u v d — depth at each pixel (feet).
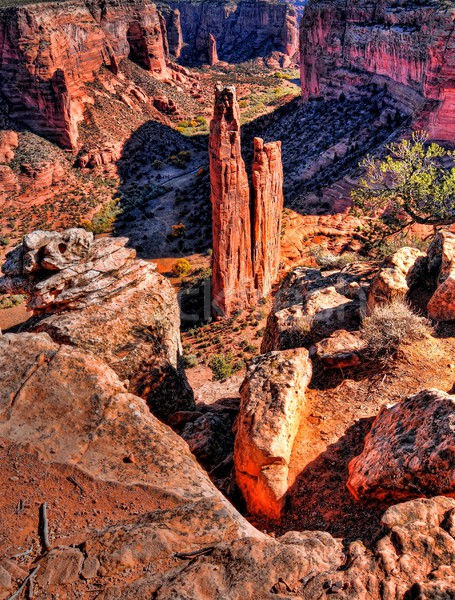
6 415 32.19
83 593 22.56
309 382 44.57
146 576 23.15
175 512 26.53
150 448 30.78
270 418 37.47
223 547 24.06
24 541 25.44
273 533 32.94
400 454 30.53
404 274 55.31
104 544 24.57
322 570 23.06
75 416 32.50
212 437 49.85
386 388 42.24
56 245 55.16
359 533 29.48
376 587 21.81
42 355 36.35
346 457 36.83
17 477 28.71
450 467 27.73
